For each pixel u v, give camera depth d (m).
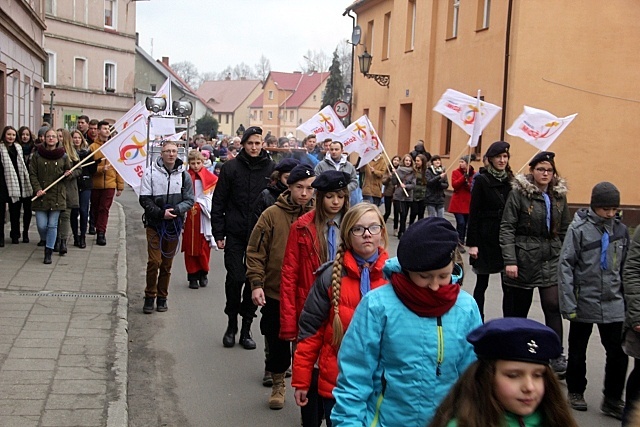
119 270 11.28
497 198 7.84
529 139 11.17
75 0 41.03
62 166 11.56
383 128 31.23
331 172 5.10
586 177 19.48
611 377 6.25
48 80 39.78
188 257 10.88
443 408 2.82
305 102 107.50
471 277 12.57
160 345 7.97
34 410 5.68
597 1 19.22
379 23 31.47
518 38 19.33
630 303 5.62
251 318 7.98
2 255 12.02
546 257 7.20
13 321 8.13
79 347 7.34
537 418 2.77
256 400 6.45
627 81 19.41
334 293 4.21
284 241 6.04
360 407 3.38
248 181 7.61
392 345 3.34
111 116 44.59
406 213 17.41
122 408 5.82
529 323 2.75
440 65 24.59
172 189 9.00
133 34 45.88
